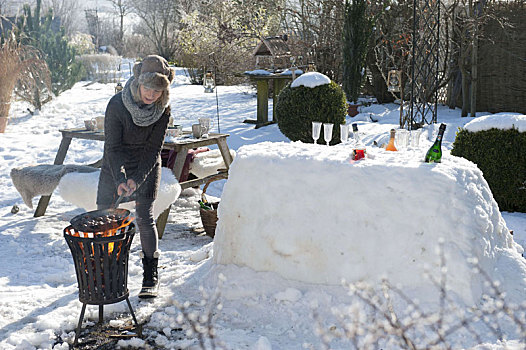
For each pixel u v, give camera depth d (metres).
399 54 12.88
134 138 3.56
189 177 6.05
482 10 11.12
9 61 10.68
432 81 11.80
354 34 11.98
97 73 21.12
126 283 3.10
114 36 40.41
